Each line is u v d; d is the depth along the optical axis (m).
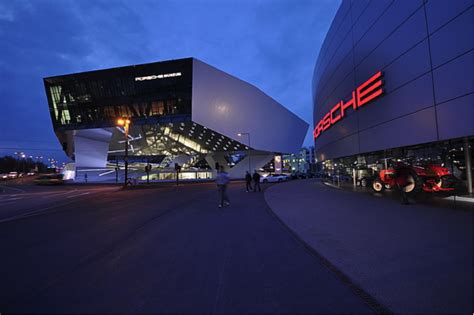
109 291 3.09
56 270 3.84
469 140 7.65
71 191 25.05
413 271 3.43
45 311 2.65
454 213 7.05
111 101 42.56
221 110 43.66
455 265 3.56
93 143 48.69
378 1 10.84
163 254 4.51
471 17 6.70
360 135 12.82
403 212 7.45
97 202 13.80
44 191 26.23
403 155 10.38
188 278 3.44
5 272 3.79
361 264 3.75
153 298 2.89
